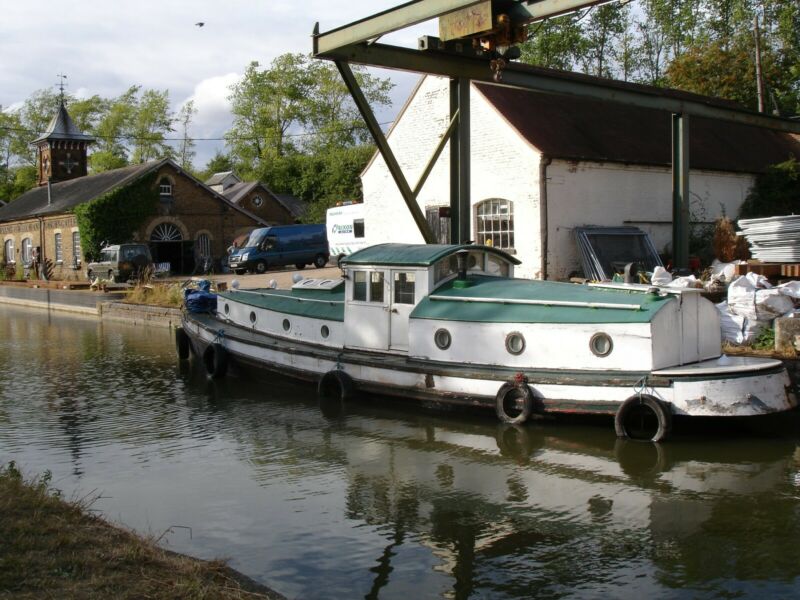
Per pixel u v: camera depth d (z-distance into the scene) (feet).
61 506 21.48
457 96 48.14
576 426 33.83
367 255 41.78
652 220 71.87
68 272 135.33
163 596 16.02
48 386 48.96
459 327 37.24
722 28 139.23
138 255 113.70
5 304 122.31
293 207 184.75
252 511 25.49
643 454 30.40
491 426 35.04
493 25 40.60
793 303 41.96
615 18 155.63
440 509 25.34
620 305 32.96
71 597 15.47
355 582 20.16
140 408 42.06
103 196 126.52
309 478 28.91
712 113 61.16
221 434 35.88
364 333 41.83
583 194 66.49
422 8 41.06
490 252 41.32
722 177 77.51
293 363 44.27
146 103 223.92
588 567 20.79
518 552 21.86
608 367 33.04
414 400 38.14
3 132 229.86
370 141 202.39
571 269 65.67
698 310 33.76
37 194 162.81
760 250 52.21
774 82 116.67
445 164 72.95
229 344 49.55
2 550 17.60
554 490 26.86
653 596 19.07
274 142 205.05
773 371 31.63
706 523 23.54
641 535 22.80
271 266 118.73
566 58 151.12
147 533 23.43
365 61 44.62
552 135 66.64
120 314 89.20
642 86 73.41
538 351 34.86
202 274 129.08
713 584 19.62
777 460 29.40
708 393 30.60
